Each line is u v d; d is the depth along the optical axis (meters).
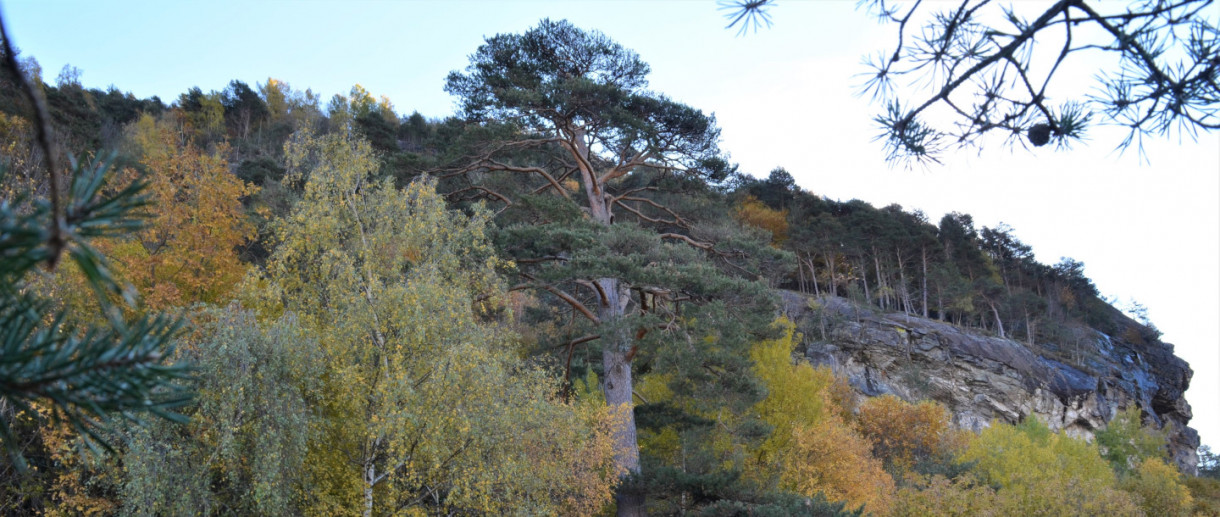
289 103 81.88
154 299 12.86
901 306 68.31
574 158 23.03
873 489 23.19
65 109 31.38
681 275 17.38
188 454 10.05
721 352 20.33
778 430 23.81
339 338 12.49
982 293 66.81
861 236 61.50
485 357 12.95
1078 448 35.75
